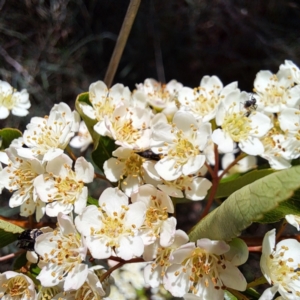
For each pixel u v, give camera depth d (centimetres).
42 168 5
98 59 14
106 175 5
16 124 12
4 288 5
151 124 5
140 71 14
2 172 5
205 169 5
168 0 14
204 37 14
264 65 13
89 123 5
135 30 14
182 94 6
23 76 12
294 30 13
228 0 14
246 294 5
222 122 5
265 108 6
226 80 14
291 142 5
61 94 13
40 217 5
